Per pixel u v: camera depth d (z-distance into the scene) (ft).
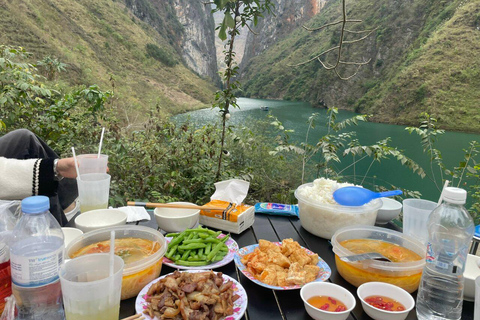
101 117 11.28
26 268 2.31
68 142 10.53
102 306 2.21
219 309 2.57
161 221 4.44
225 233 4.77
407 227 4.30
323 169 12.53
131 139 11.92
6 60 9.43
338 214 4.39
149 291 2.86
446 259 2.79
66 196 5.83
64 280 2.14
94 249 3.29
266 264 3.57
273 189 13.15
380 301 2.96
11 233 2.51
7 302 2.39
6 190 3.71
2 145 5.11
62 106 10.40
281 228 5.05
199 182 11.03
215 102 10.02
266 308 3.02
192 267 3.57
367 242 3.89
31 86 9.67
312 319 2.87
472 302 3.16
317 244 4.49
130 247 3.42
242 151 12.84
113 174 10.71
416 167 10.12
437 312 2.78
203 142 11.81
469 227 2.80
